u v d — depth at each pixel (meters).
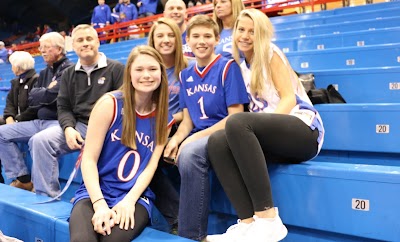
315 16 5.71
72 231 1.54
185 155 1.72
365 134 2.04
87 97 2.55
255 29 1.83
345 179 1.57
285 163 1.78
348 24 4.34
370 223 1.52
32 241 1.96
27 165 3.17
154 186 2.01
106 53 8.60
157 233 1.63
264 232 1.47
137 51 1.75
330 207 1.61
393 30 3.50
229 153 1.62
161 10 13.83
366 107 2.03
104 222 1.54
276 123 1.61
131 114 1.76
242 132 1.53
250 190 1.53
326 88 2.55
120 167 1.79
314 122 1.72
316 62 3.23
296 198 1.69
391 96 2.42
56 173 2.52
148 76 1.71
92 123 1.74
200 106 2.02
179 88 2.22
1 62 12.05
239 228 1.55
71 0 22.17
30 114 3.06
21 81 3.42
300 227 1.72
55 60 3.03
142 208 1.69
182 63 2.36
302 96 1.86
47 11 23.12
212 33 2.00
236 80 1.93
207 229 1.93
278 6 6.50
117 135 1.78
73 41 2.53
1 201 2.15
